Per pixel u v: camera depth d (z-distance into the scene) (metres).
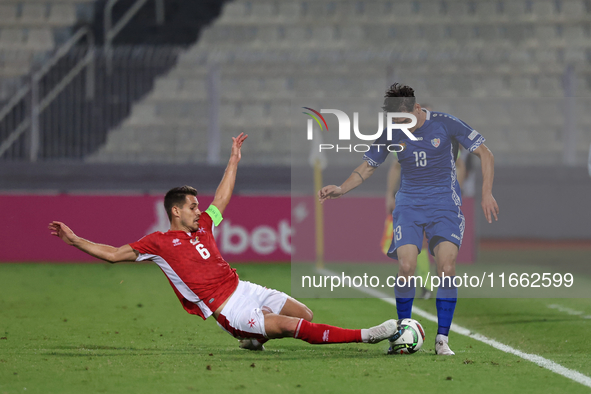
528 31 71.62
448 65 64.00
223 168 48.56
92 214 41.91
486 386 12.53
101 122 54.50
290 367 14.02
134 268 38.72
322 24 72.00
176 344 17.25
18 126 52.34
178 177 48.34
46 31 67.88
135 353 15.79
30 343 17.34
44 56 60.72
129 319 21.69
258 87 61.97
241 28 71.38
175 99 59.81
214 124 48.94
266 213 41.53
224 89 61.81
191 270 15.07
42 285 30.97
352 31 71.75
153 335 18.69
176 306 24.72
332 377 13.10
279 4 73.00
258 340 15.48
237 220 41.47
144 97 58.22
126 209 41.94
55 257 41.94
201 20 71.62
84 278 33.91
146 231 42.00
